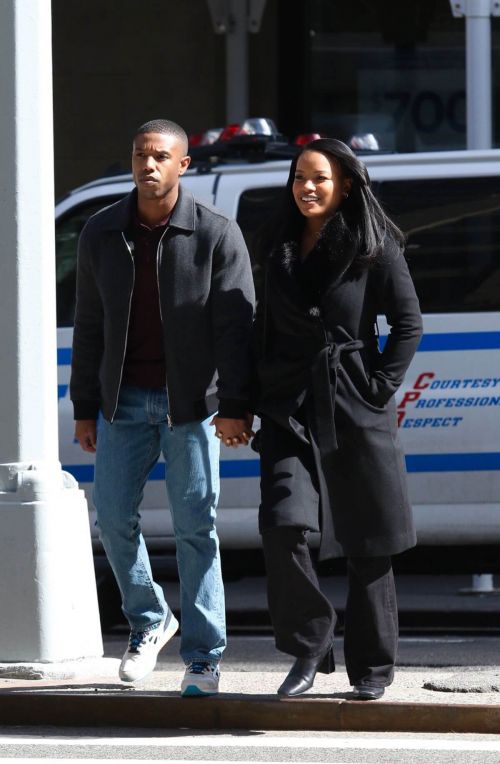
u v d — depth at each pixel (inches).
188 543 547.8
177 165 539.8
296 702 530.0
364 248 511.5
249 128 837.2
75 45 1282.0
